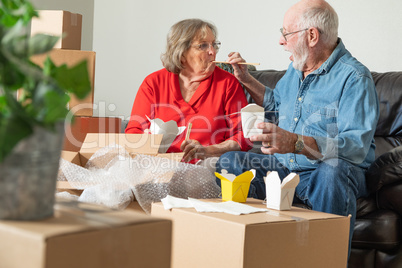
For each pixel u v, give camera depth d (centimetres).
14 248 62
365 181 183
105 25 467
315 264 122
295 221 117
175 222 125
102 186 143
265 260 112
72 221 67
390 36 298
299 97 202
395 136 225
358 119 181
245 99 222
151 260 70
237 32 370
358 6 310
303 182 179
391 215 181
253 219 115
